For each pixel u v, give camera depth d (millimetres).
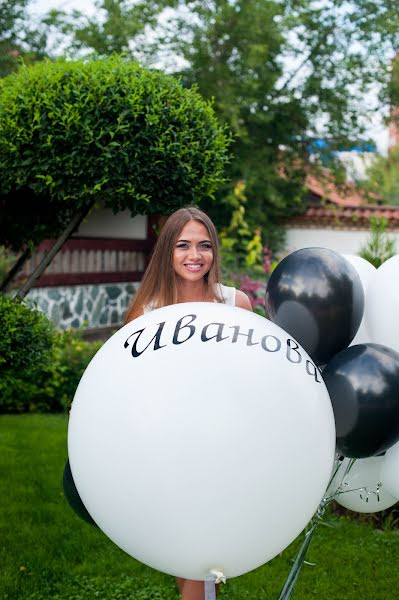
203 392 1615
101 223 11820
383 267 2201
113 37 11938
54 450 5402
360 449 1925
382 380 1880
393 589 3271
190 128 3537
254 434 1597
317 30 12719
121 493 1648
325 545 3742
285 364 1713
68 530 3881
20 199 4043
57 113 3289
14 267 4367
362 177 14273
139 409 1630
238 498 1600
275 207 13445
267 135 13234
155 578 3361
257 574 3414
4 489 4496
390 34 12477
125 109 3326
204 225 2463
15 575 3332
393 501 2389
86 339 10977
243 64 12289
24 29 11875
